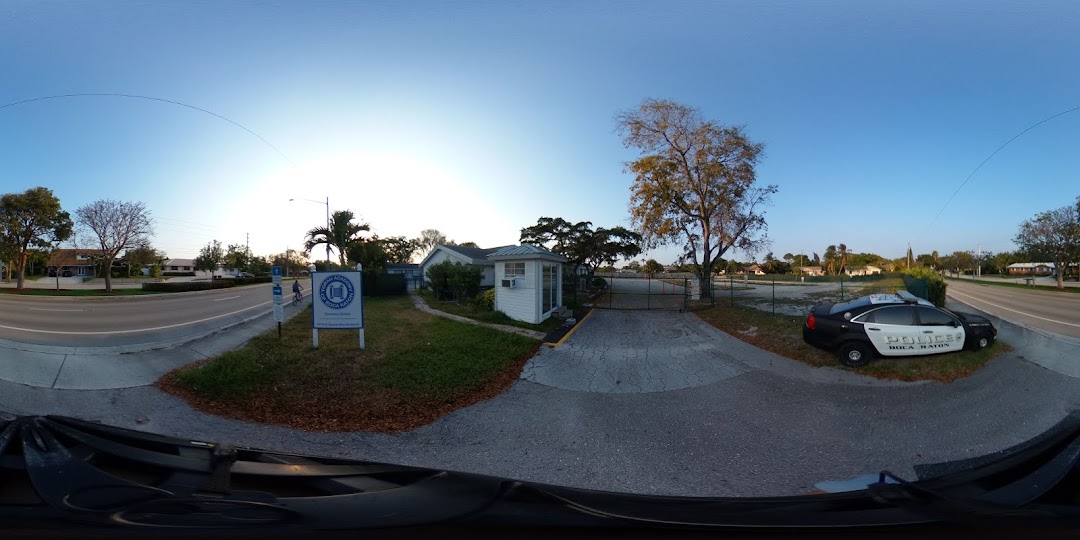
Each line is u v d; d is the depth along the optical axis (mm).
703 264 21016
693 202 20969
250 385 5488
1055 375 6031
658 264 60844
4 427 1570
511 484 1623
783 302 18203
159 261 52406
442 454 3916
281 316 8547
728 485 3258
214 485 1385
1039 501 1369
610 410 5250
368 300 19297
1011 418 4473
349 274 7840
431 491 1489
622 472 3525
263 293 24484
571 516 1430
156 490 1291
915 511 1492
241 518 1203
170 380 5582
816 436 4262
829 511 1549
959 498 1495
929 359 7121
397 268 37938
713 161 19969
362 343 7879
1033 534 1276
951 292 25156
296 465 1564
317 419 4684
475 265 23203
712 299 18047
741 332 11141
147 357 6688
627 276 50094
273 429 4348
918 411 4879
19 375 5457
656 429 4574
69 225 28375
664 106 20141
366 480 1530
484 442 4219
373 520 1278
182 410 4664
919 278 14109
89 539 1028
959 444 3918
